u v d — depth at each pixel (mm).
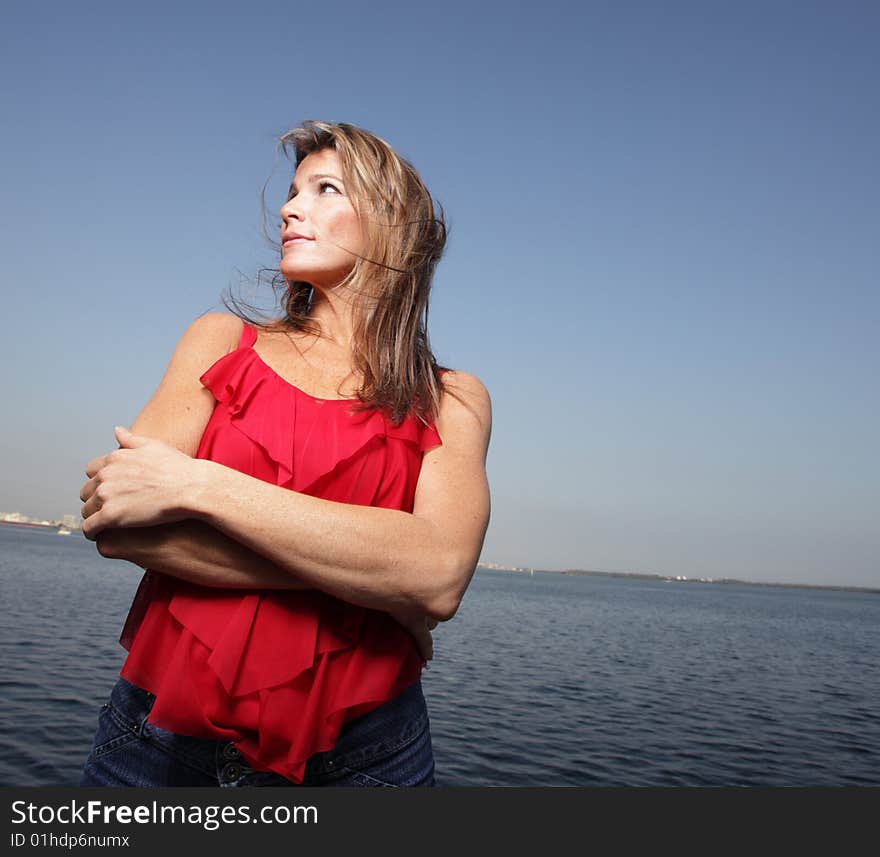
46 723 9836
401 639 1295
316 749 1173
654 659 27219
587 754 10961
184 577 1155
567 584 176375
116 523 1118
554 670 21516
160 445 1151
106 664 15195
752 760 11320
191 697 1135
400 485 1312
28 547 93812
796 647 37938
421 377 1421
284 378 1334
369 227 1410
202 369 1333
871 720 16141
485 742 11281
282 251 1448
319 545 1109
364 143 1444
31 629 19812
